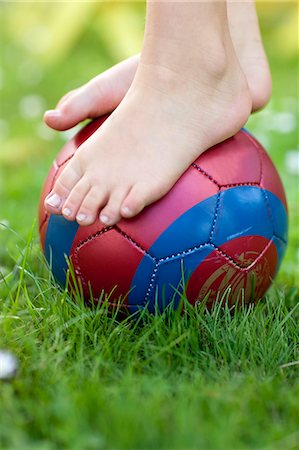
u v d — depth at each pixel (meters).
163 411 0.50
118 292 0.60
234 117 0.60
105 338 0.58
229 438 0.49
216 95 0.59
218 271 0.59
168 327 0.59
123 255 0.59
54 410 0.51
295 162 0.95
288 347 0.58
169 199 0.58
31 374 0.55
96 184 0.58
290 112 1.21
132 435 0.49
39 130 1.16
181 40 0.58
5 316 0.60
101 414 0.50
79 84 1.45
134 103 0.59
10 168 1.03
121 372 0.55
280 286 0.69
